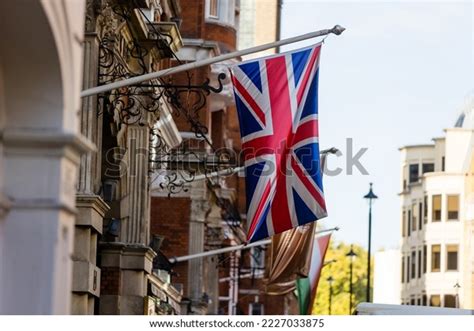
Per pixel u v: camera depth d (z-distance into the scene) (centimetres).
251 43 15700
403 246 19788
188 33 8700
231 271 11500
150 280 6219
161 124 7325
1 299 3322
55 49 3272
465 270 17938
